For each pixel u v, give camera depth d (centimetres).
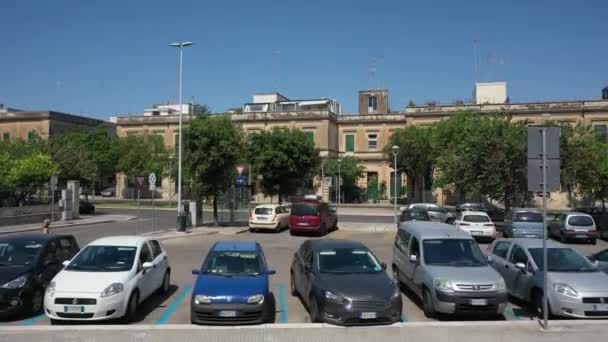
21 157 3972
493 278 1105
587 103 5659
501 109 5394
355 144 6688
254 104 7294
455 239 1257
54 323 1025
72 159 4422
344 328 920
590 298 1057
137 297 1089
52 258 1220
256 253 1177
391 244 2472
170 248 2241
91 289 1001
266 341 867
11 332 881
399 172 6025
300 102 7119
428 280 1127
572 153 3167
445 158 3603
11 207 3262
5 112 7625
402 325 942
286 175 4966
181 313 1135
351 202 6253
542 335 909
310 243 1258
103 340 859
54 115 7475
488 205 3659
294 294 1319
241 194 3619
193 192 3234
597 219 2941
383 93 7288
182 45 2972
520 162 3031
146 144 6350
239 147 3186
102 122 8619
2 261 1149
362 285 1041
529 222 2580
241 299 1001
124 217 4034
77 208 3816
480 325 951
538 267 1170
